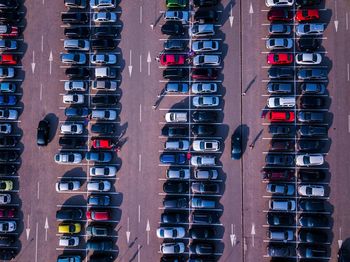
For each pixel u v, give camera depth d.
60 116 72.88
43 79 73.38
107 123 72.06
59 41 73.69
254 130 70.69
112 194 71.38
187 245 69.81
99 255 69.88
